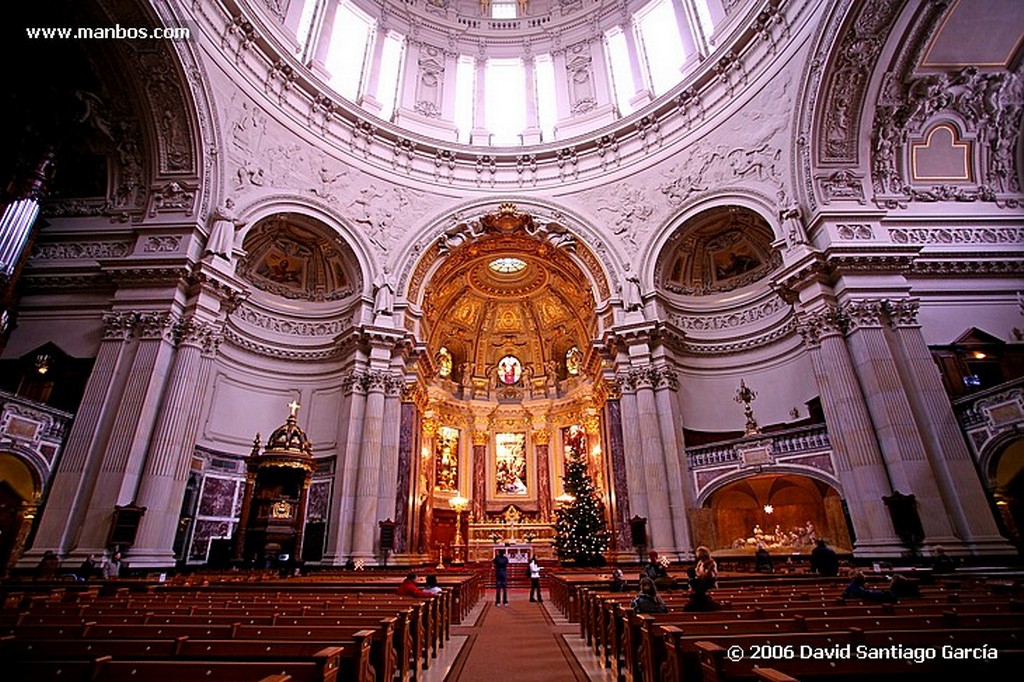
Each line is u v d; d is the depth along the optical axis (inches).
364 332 644.1
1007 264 526.9
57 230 544.7
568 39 881.5
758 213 607.5
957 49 522.0
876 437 452.1
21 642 111.0
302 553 585.9
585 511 632.4
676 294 711.7
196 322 514.6
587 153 776.9
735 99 657.6
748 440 565.9
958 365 487.5
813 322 507.8
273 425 640.4
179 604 218.5
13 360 497.4
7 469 461.1
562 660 236.7
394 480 612.7
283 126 657.0
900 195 558.6
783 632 135.6
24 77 522.3
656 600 180.2
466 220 746.8
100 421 462.9
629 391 638.5
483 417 971.3
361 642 126.0
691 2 753.6
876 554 418.0
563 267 796.0
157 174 553.9
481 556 851.4
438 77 850.1
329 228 673.6
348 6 800.9
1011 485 448.5
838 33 515.2
